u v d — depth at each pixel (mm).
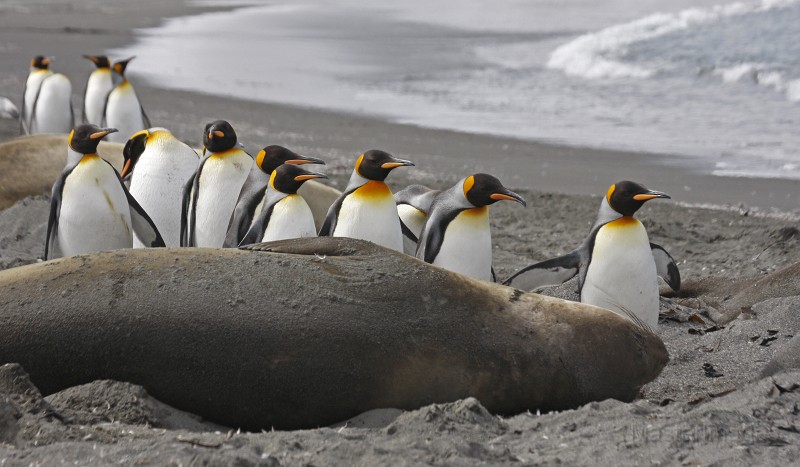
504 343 21391
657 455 17672
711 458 17375
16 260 37312
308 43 119312
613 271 29078
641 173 59844
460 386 20984
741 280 35531
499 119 76812
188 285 20672
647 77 91438
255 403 20328
